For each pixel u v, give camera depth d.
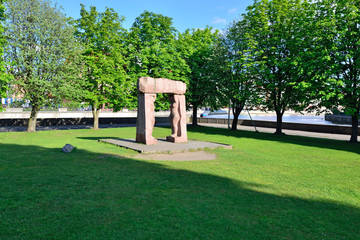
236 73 27.02
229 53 28.12
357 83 17.36
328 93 17.39
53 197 5.85
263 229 4.50
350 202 6.05
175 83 15.66
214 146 14.57
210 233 4.29
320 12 19.59
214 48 29.41
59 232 4.19
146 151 12.46
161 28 30.30
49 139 18.23
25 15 21.36
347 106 17.95
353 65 17.81
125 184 7.04
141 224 4.55
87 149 13.37
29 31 21.39
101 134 22.75
